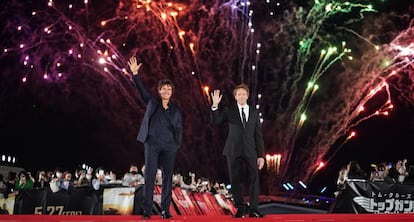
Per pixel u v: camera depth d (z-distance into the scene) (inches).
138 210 384.2
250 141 236.5
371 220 190.5
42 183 461.1
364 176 447.2
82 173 446.3
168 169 229.1
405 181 451.8
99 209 389.1
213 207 519.5
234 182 236.5
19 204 397.1
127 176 413.4
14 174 458.0
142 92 230.5
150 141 225.6
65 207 393.4
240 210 235.0
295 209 595.2
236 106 241.6
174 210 404.5
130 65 230.7
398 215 246.8
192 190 469.7
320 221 191.6
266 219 210.8
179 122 230.5
